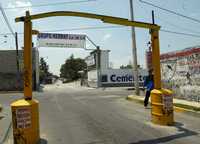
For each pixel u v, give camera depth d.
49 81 107.88
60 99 24.44
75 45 42.44
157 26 11.41
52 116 14.28
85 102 20.86
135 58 23.69
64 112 15.59
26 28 9.01
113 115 13.93
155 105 11.55
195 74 17.84
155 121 11.57
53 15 9.57
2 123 12.48
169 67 20.77
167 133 9.94
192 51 18.09
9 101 24.38
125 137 9.46
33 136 8.57
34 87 46.97
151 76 16.38
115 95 27.41
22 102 8.45
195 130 10.38
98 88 49.84
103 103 19.69
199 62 17.48
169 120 11.34
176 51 19.86
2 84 46.75
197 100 17.64
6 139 9.88
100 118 13.13
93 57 57.91
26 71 8.88
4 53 47.03
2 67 47.00
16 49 43.41
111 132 10.21
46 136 9.91
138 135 9.69
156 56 11.59
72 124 11.93
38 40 41.56
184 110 14.52
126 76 55.06
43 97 27.39
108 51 55.88
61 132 10.48
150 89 16.38
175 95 20.09
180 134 9.78
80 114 14.59
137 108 16.53
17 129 8.22
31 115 8.46
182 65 19.19
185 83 18.92
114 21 10.65
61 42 42.03
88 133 10.18
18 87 46.22
